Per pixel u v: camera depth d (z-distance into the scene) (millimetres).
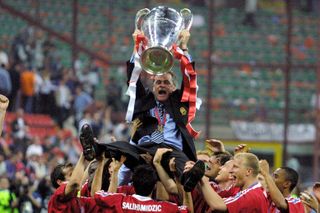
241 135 62125
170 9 23797
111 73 63062
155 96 24078
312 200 27453
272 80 67688
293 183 25922
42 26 59375
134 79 23891
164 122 23938
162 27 23516
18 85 55500
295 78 67875
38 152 50875
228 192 25109
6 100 24016
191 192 24141
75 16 58312
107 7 68312
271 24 73688
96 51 65875
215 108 62688
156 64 22625
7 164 47312
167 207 22875
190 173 22156
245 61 69938
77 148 54594
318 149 57125
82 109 57125
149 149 23594
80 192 25797
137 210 22859
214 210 22781
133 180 23016
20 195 42469
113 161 23656
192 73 23828
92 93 60188
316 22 75125
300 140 62812
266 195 24516
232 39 71375
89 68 61000
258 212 23656
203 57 68750
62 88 56938
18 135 52281
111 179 23594
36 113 56031
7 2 65938
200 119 61719
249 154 24219
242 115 62875
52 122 56000
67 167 26750
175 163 23219
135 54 23859
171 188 23109
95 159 25344
